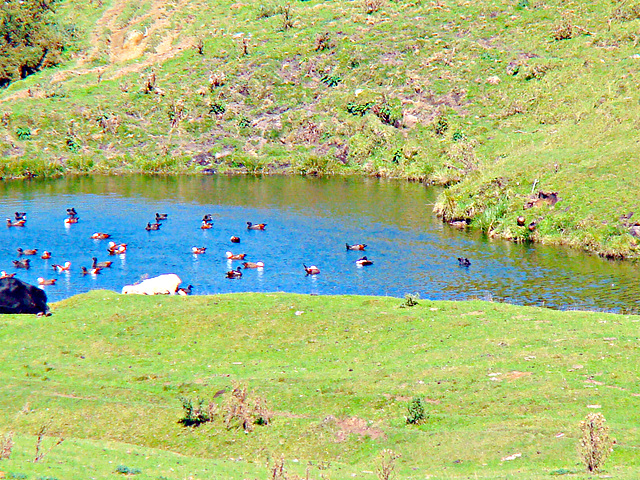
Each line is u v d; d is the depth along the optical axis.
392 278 99.31
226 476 43.44
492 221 125.81
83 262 107.19
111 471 42.44
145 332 70.69
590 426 42.34
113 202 148.50
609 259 108.50
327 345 66.56
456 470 44.69
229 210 142.12
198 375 61.09
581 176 127.56
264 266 105.25
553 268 103.69
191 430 52.47
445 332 67.44
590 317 70.38
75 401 56.28
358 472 44.91
